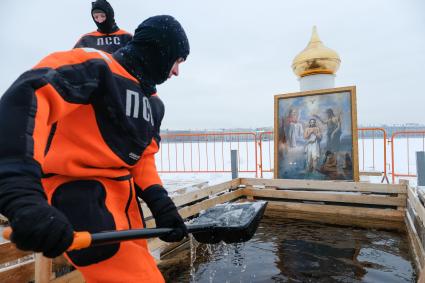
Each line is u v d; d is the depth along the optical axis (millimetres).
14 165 779
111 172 1334
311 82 6730
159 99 1720
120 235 1155
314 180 5547
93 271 1290
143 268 1334
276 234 4469
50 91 939
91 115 1228
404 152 15070
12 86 875
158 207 1571
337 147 5746
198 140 9461
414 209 3734
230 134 8781
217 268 3398
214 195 5262
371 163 12516
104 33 4520
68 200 1237
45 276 2307
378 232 4535
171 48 1411
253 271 3301
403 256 3621
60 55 1085
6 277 2217
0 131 799
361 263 3426
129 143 1341
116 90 1232
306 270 3279
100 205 1277
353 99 5715
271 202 5551
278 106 6426
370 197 4863
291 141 6191
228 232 2031
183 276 3242
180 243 3955
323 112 5961
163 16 1425
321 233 4508
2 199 750
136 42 1385
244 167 12891
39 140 859
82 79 1071
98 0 4375
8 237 845
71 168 1228
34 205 761
